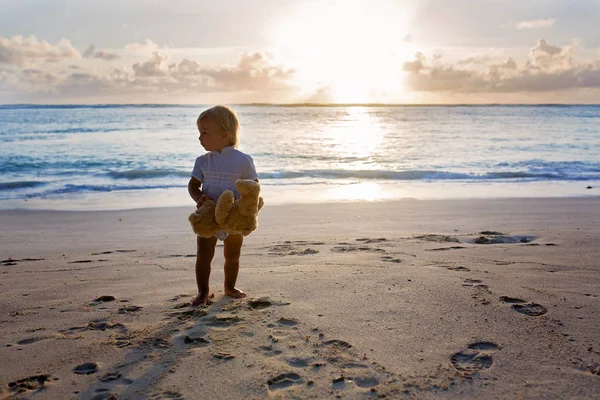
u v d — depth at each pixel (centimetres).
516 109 11100
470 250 495
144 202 1057
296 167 1691
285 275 392
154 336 273
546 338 260
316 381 220
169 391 214
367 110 10556
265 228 709
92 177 1448
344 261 444
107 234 704
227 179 331
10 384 224
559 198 1062
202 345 259
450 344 254
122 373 232
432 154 2133
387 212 870
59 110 8581
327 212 870
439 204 970
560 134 3394
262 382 219
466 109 11312
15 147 2300
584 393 206
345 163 1812
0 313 321
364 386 215
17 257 542
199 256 335
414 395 207
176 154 2053
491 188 1257
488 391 209
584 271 400
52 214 892
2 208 973
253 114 7675
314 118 6181
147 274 424
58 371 236
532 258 452
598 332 267
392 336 265
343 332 271
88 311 321
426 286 351
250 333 273
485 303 314
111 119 5209
